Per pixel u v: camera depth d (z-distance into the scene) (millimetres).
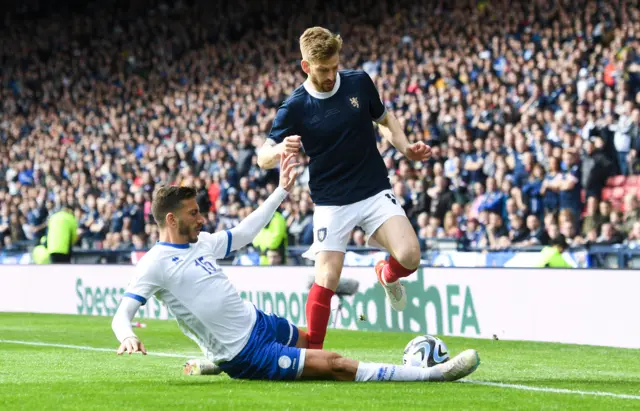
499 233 15172
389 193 7383
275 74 24969
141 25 29766
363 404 5348
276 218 15930
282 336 6547
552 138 16547
